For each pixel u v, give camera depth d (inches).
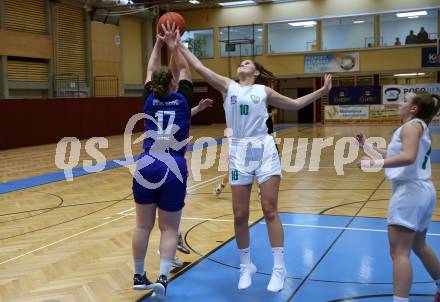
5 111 645.9
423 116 129.7
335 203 284.5
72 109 757.9
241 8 1082.1
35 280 171.3
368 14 994.1
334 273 169.8
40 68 793.6
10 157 561.9
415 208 125.4
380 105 965.8
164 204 146.5
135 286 150.2
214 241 211.5
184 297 152.8
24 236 229.9
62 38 826.8
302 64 1046.4
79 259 193.6
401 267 126.4
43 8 793.6
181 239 189.6
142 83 1066.1
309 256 188.4
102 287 163.3
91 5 861.2
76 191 345.1
